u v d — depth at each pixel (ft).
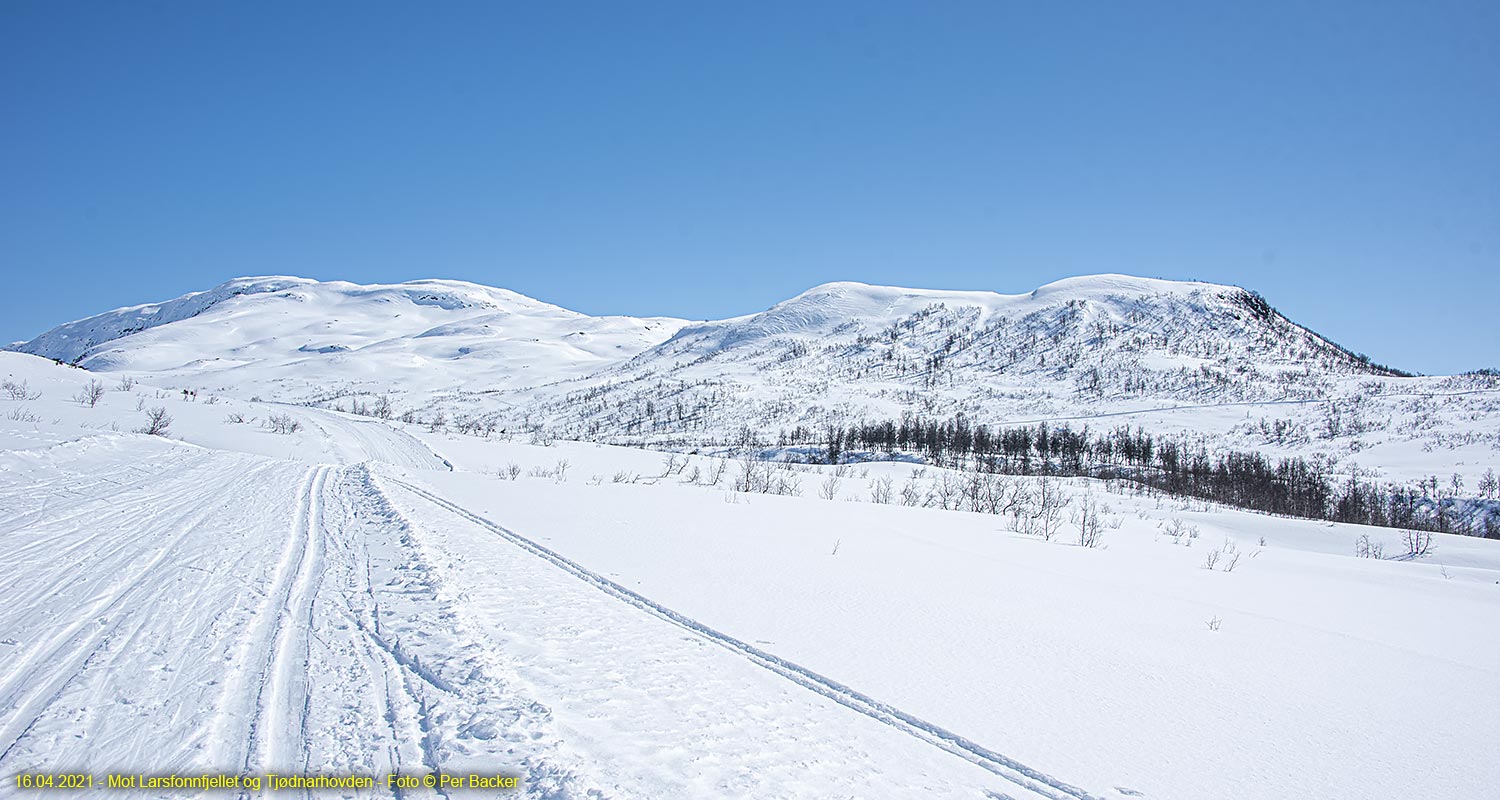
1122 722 16.74
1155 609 29.40
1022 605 28.14
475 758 12.28
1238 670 21.44
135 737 12.57
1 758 11.57
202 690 14.71
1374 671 22.38
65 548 26.63
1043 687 18.71
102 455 57.47
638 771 12.33
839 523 51.39
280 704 14.28
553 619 21.22
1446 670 23.06
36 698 13.89
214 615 19.67
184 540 29.60
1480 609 37.35
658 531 40.60
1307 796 13.64
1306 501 185.88
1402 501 172.96
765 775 12.66
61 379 136.77
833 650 20.53
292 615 20.08
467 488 59.67
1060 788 13.32
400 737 13.05
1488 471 243.40
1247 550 65.31
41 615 18.81
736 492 73.92
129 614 19.33
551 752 12.57
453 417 551.59
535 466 109.09
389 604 21.50
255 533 32.58
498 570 27.43
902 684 18.17
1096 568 40.40
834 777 12.89
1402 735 17.07
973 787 13.06
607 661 17.95
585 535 37.63
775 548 37.45
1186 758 15.02
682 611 23.44
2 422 71.87
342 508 42.57
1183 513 112.37
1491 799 13.96
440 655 17.04
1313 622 30.07
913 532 50.06
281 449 102.73
